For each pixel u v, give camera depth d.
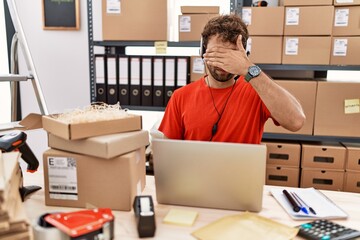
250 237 0.88
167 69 2.14
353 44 1.95
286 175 2.14
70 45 2.68
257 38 2.04
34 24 2.69
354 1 1.90
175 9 2.48
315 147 2.07
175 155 1.03
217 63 1.29
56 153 1.07
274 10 2.00
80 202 1.08
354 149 2.03
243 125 1.46
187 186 1.06
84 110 1.19
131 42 2.16
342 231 0.91
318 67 2.01
